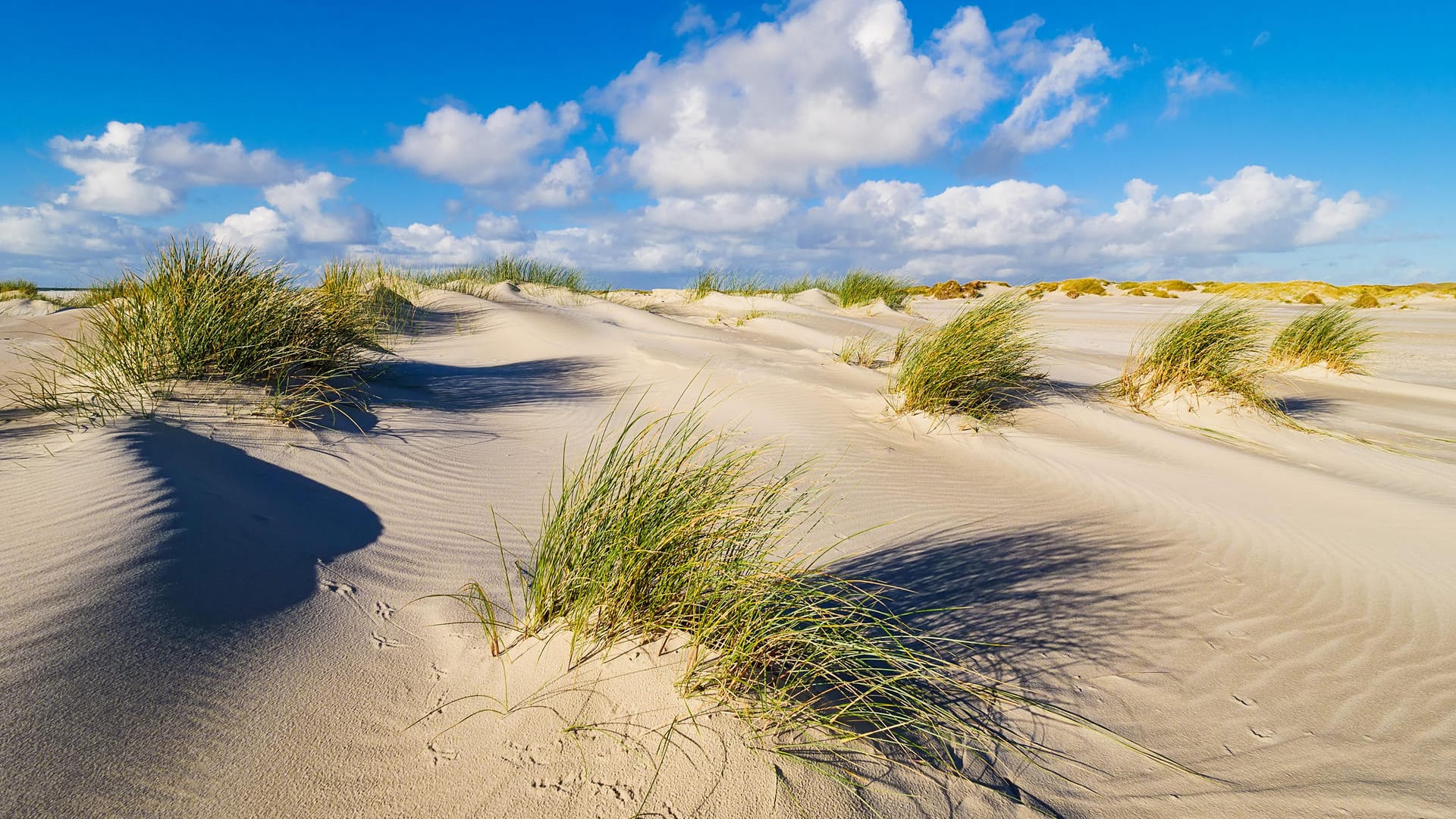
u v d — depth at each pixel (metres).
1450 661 2.78
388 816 1.63
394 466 4.29
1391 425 7.05
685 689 2.05
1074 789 1.99
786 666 2.23
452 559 3.17
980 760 2.06
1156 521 4.34
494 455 4.84
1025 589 3.29
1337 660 2.78
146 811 1.54
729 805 1.71
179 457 3.56
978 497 4.66
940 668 2.53
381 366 6.95
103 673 1.88
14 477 3.11
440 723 1.95
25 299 15.59
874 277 17.55
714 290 17.28
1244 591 3.40
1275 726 2.34
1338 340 9.88
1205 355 7.07
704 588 2.30
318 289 7.43
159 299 5.19
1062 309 24.41
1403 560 3.78
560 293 14.70
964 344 6.61
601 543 2.44
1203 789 2.03
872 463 5.21
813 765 1.88
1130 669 2.66
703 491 2.65
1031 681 2.52
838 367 8.08
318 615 2.46
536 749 1.86
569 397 6.76
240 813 1.58
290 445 4.20
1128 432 6.21
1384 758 2.19
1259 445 6.14
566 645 2.29
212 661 2.05
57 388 4.94
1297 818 1.92
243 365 5.21
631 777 1.77
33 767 1.57
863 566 3.45
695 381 7.38
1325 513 4.50
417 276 14.69
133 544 2.50
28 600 2.12
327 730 1.88
